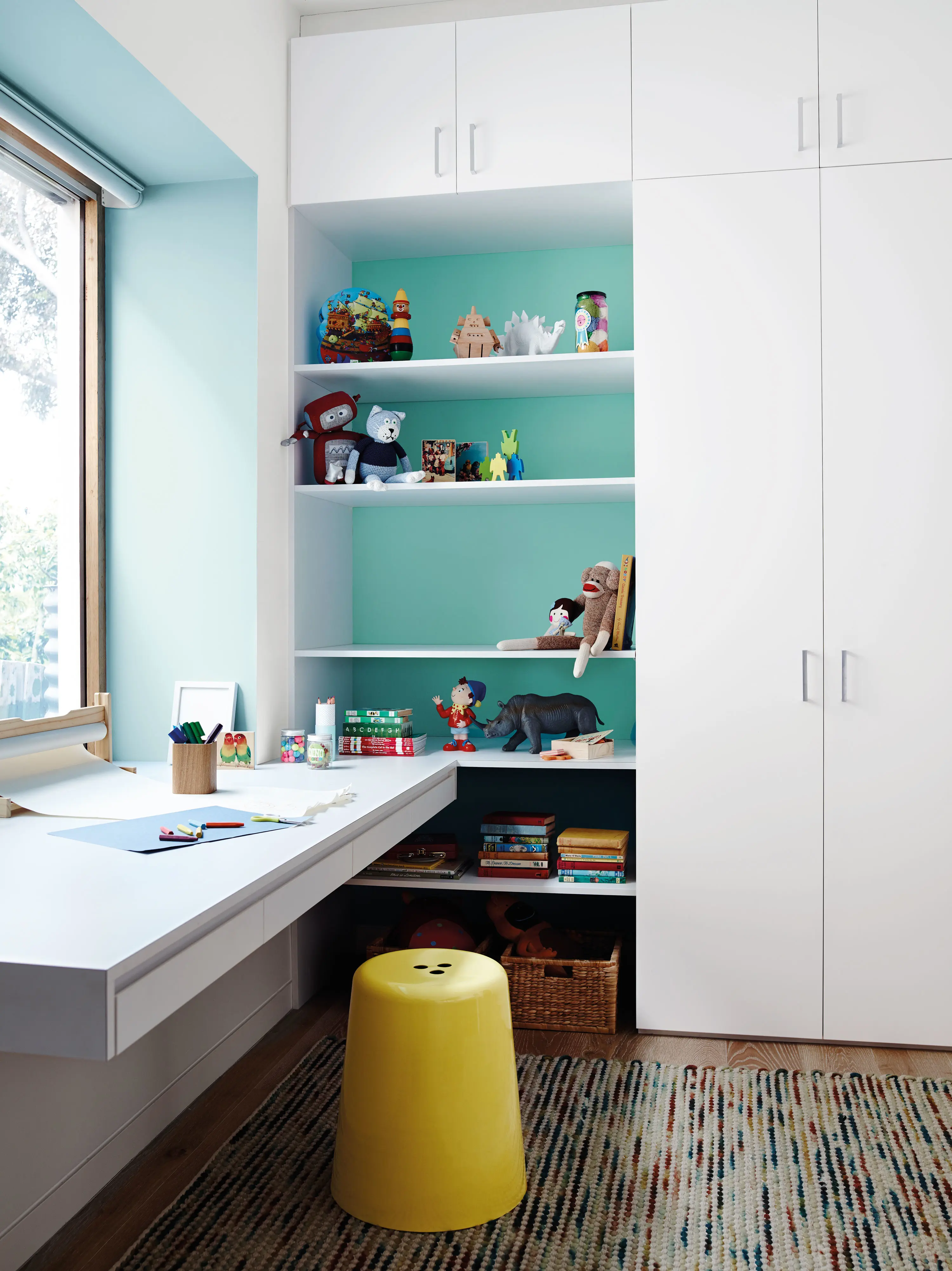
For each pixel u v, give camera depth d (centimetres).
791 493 246
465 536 311
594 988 258
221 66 236
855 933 246
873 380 243
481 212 275
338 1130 185
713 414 250
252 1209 179
